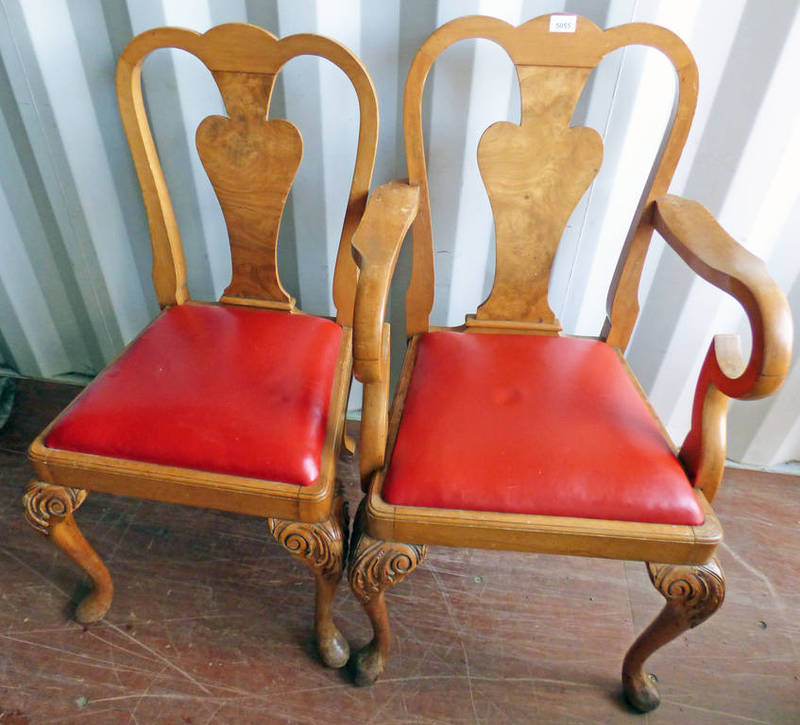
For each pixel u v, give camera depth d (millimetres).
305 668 1073
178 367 943
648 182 974
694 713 1022
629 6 980
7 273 1451
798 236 1153
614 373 967
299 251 1341
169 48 1068
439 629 1142
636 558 794
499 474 790
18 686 1030
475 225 1248
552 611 1178
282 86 1118
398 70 1086
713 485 798
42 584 1190
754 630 1147
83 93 1168
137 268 1429
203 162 1042
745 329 1295
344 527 920
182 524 1324
